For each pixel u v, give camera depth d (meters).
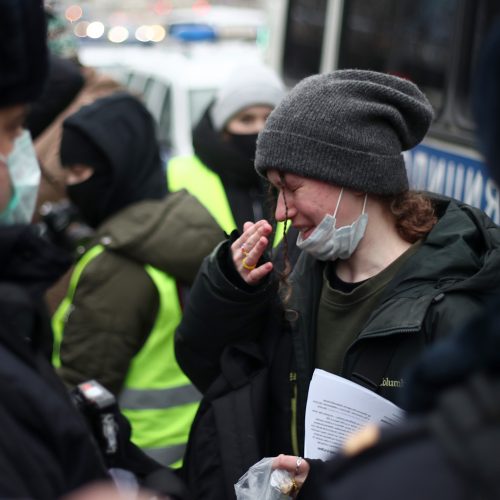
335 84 3.41
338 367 3.51
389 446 1.63
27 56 2.32
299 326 3.62
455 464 1.53
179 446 4.79
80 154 5.12
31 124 6.76
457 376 1.63
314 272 3.68
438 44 8.81
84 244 5.12
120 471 2.90
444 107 8.63
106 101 5.18
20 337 2.27
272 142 3.43
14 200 2.48
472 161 8.11
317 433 3.34
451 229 3.40
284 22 11.82
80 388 2.96
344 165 3.36
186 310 3.79
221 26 16.11
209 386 3.88
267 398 3.68
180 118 11.35
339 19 10.52
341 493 1.63
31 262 2.38
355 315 3.49
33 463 2.11
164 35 18.53
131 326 4.64
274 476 3.36
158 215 4.70
